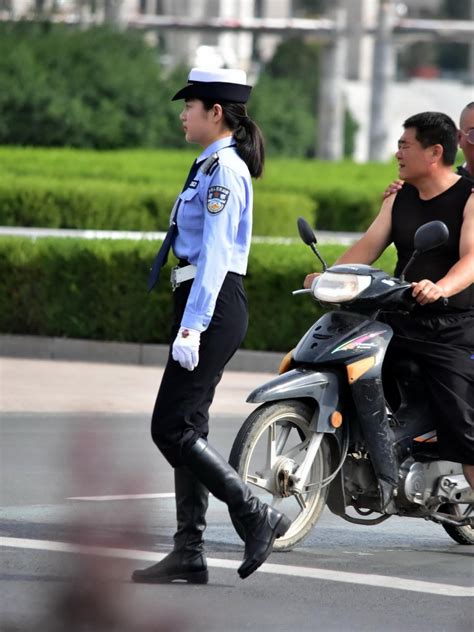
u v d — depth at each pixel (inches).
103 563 572.4
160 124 4579.2
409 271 759.7
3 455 996.6
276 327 1441.9
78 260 1515.7
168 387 660.1
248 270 1444.4
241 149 665.0
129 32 4840.1
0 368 1425.9
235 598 654.5
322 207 2992.1
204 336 657.0
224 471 661.3
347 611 637.9
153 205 2503.7
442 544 794.2
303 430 745.0
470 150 807.1
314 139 5324.8
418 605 651.5
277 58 6801.2
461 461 748.0
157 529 789.9
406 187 768.9
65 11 4987.7
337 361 729.0
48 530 772.6
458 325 747.4
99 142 4439.0
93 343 1505.9
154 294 1493.6
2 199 2495.1
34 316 1541.6
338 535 807.1
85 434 1062.4
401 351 753.6
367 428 730.8
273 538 665.0
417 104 6624.0
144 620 581.0
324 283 732.0
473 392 747.4
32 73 4379.9
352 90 6712.6
